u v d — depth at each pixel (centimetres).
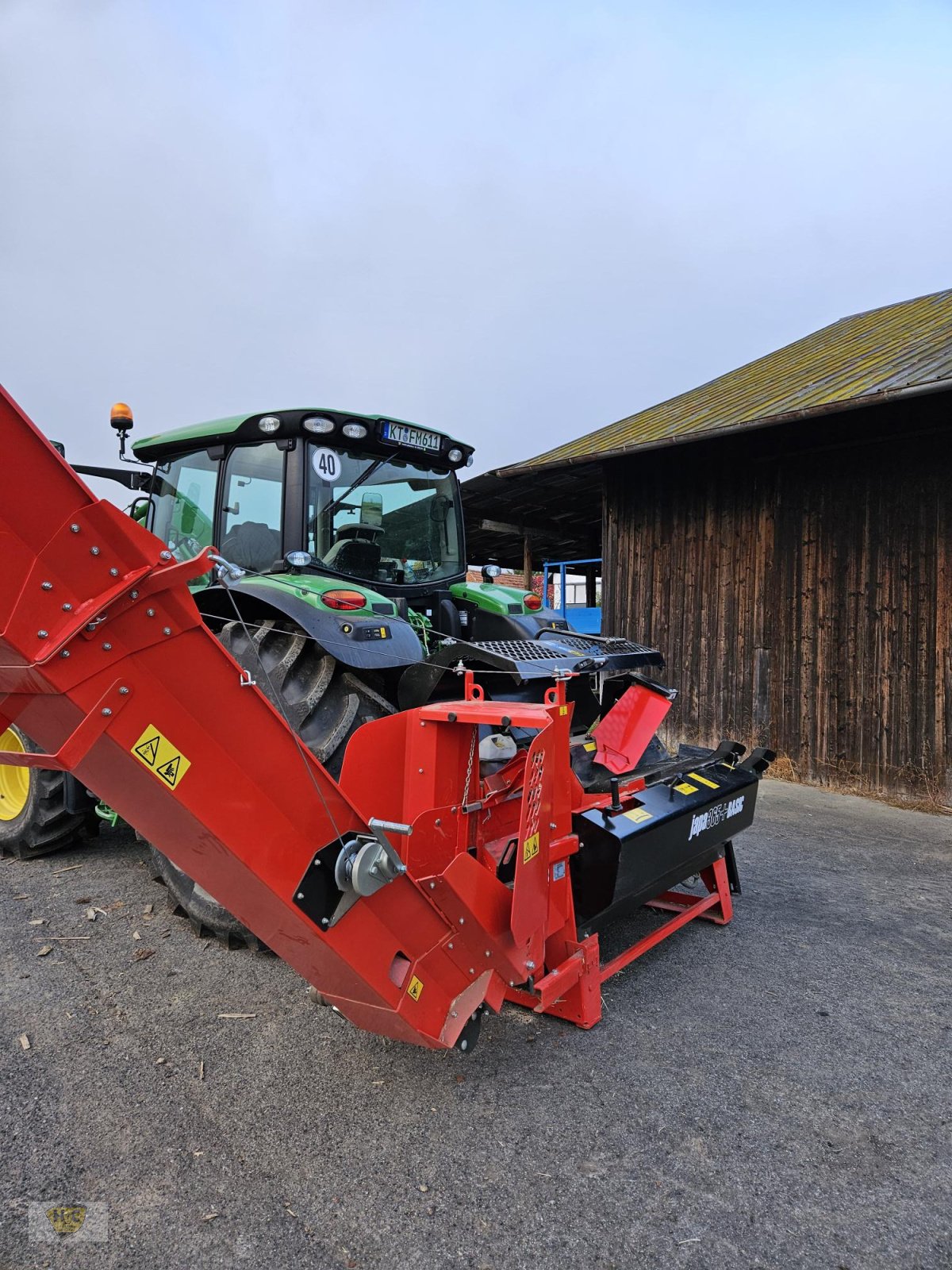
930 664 586
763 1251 161
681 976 289
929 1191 180
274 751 158
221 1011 252
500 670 241
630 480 784
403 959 187
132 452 407
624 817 251
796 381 697
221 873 163
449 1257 157
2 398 119
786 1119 205
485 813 242
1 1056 225
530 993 250
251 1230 163
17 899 345
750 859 443
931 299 894
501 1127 199
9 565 121
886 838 491
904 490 601
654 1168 185
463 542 430
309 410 327
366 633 285
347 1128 197
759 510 690
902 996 276
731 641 712
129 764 138
